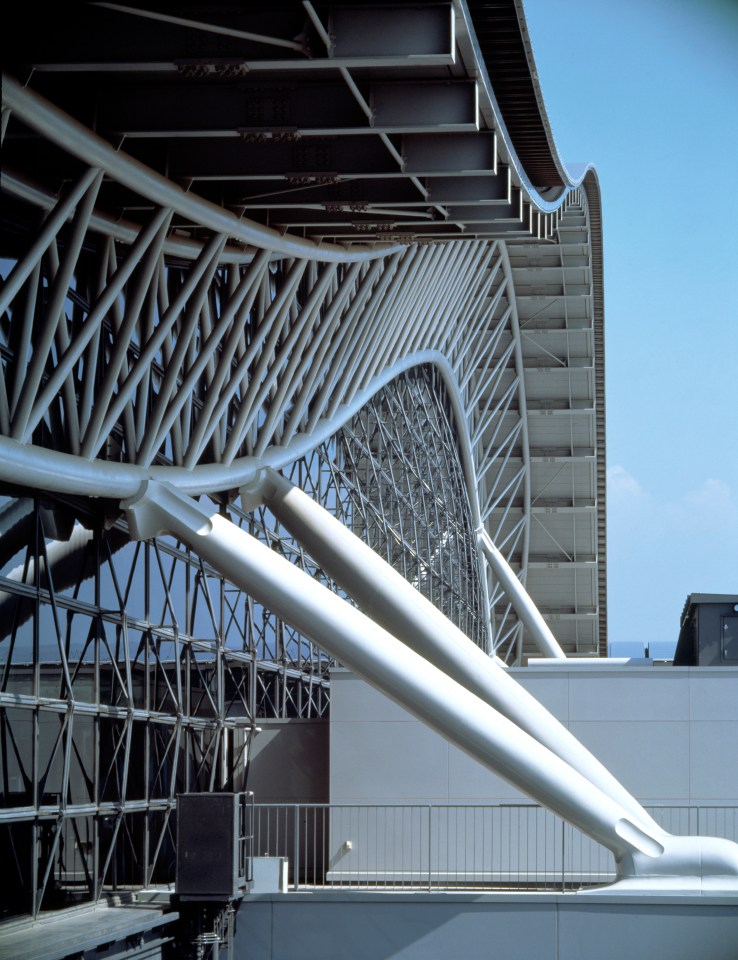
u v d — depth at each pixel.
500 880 21.83
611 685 23.16
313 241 18.70
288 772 23.88
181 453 17.86
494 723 16.91
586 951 16.88
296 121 13.38
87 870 16.59
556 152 20.41
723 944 16.81
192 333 16.52
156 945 15.26
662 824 22.61
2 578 14.63
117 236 16.05
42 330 13.62
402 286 25.44
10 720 14.59
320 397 23.11
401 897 16.94
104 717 17.42
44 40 12.05
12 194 14.27
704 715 22.94
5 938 13.41
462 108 13.25
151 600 19.59
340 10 11.95
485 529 48.78
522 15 14.60
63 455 14.49
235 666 23.77
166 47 12.01
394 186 16.12
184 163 14.84
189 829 15.91
